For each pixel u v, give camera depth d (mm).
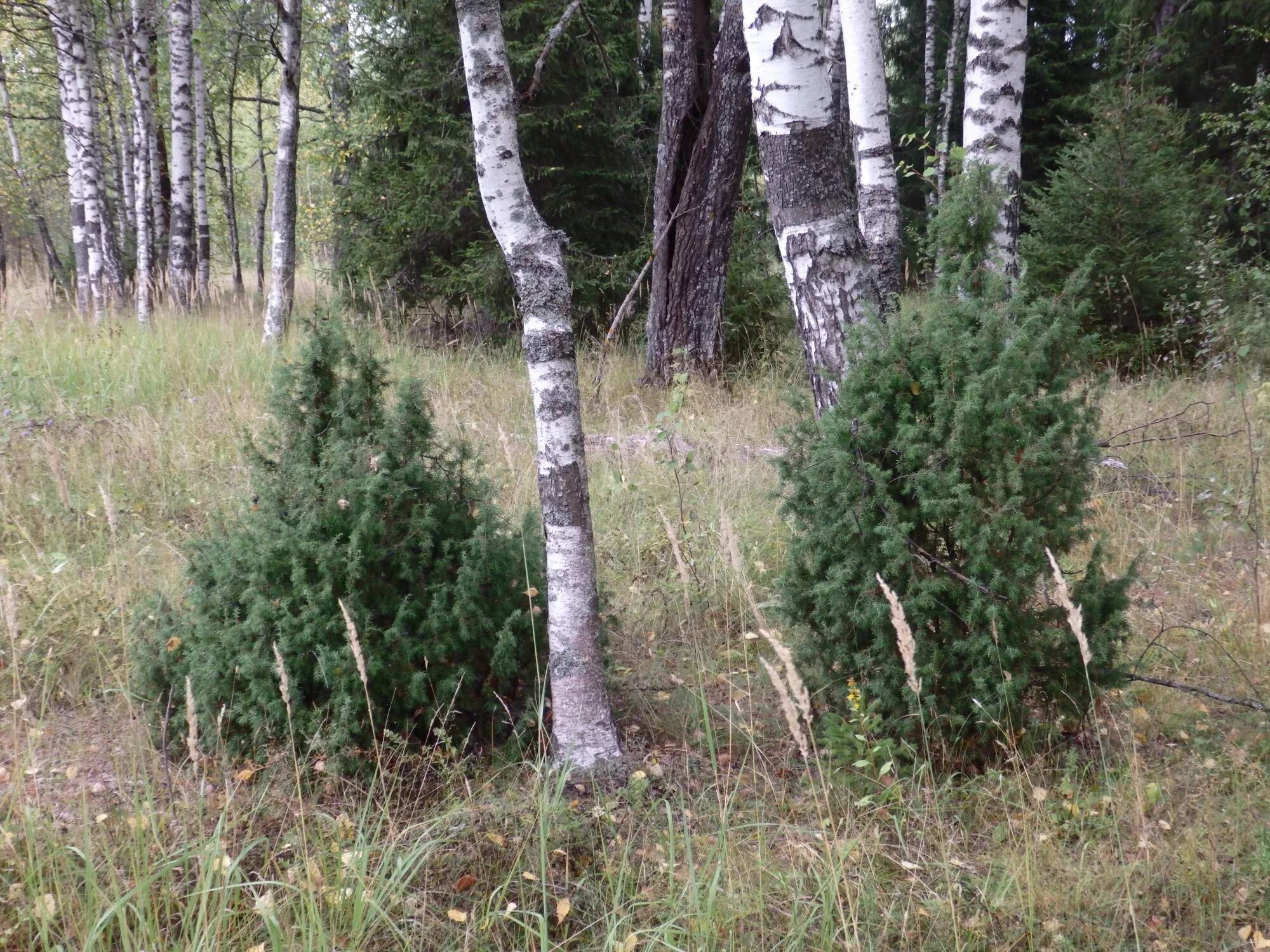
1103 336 8875
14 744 3076
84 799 2605
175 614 3578
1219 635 4293
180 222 12758
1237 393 6145
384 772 3068
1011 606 3125
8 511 5262
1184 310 8477
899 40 19594
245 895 2609
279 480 3355
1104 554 3311
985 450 3170
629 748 3508
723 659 4328
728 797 3135
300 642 3096
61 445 6172
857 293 4438
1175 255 8695
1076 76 16922
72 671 3855
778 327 10430
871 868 2766
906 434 3199
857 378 3344
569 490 3229
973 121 5285
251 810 2949
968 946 2502
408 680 3182
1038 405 3168
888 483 3295
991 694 3162
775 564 5129
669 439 5730
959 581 3203
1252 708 3369
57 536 5043
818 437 3541
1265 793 3098
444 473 3527
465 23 3096
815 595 3420
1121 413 7270
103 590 4359
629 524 5645
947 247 3541
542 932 2375
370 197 11016
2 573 3057
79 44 12297
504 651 3301
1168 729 3605
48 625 4055
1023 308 3252
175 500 5672
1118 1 13414
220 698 3195
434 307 11477
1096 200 8875
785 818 3111
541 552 3684
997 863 2836
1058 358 3268
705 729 3703
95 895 2422
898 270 5914
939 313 3340
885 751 3174
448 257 11211
